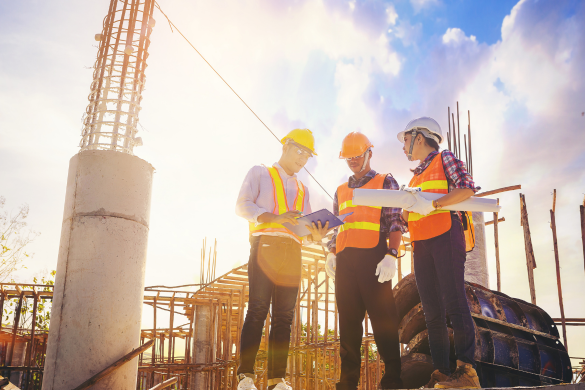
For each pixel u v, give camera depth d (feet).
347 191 14.08
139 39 15.98
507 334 17.24
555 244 29.96
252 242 13.17
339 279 13.29
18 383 46.55
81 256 13.34
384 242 13.24
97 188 13.84
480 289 18.40
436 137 13.34
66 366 12.58
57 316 13.10
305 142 13.82
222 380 52.03
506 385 16.63
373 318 12.60
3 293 38.99
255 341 11.87
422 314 16.67
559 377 18.60
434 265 12.23
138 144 15.28
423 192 11.88
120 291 13.39
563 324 28.25
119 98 15.23
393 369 12.30
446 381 10.65
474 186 11.55
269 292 12.53
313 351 44.55
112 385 12.66
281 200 13.34
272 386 11.76
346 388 12.44
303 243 14.38
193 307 54.75
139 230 14.24
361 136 14.17
